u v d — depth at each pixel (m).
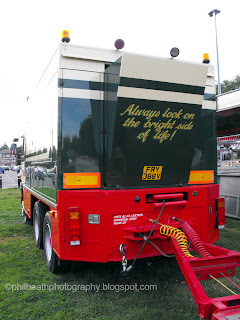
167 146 3.87
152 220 3.82
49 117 4.34
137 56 3.38
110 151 3.64
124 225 3.70
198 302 2.49
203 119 4.51
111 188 3.76
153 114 3.65
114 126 3.51
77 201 3.65
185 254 3.13
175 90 3.69
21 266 4.71
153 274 4.34
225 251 3.16
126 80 3.41
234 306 2.31
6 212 9.95
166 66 3.55
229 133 11.20
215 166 4.64
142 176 3.85
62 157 3.68
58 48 3.79
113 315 3.21
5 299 3.57
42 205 5.43
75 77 3.79
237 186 7.95
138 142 3.67
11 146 9.09
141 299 3.57
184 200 4.12
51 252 4.24
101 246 3.62
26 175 7.36
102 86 3.91
